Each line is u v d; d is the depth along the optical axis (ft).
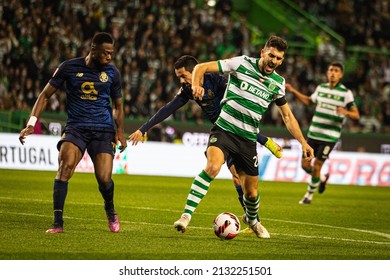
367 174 209.15
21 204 106.73
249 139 76.38
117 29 219.61
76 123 77.46
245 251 72.18
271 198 145.69
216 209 116.67
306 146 78.48
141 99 207.10
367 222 109.60
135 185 158.51
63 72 77.15
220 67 74.79
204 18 244.42
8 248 67.62
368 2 294.66
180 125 202.59
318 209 127.44
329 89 139.95
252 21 285.84
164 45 226.17
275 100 77.82
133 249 69.87
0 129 188.34
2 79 197.06
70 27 214.07
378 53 272.10
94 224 87.15
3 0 207.10
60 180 77.36
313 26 287.07
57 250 67.67
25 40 205.16
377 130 237.66
